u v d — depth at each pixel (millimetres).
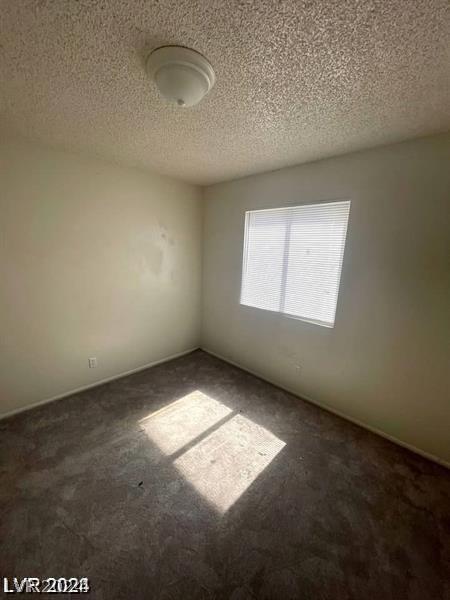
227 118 1558
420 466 1790
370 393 2127
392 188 1853
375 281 2006
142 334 3068
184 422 2174
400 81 1166
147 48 1018
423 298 1809
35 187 2070
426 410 1867
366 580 1150
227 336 3367
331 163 2146
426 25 863
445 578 1165
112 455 1794
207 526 1351
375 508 1480
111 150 2141
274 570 1173
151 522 1360
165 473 1665
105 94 1345
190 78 1072
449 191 1644
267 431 2098
